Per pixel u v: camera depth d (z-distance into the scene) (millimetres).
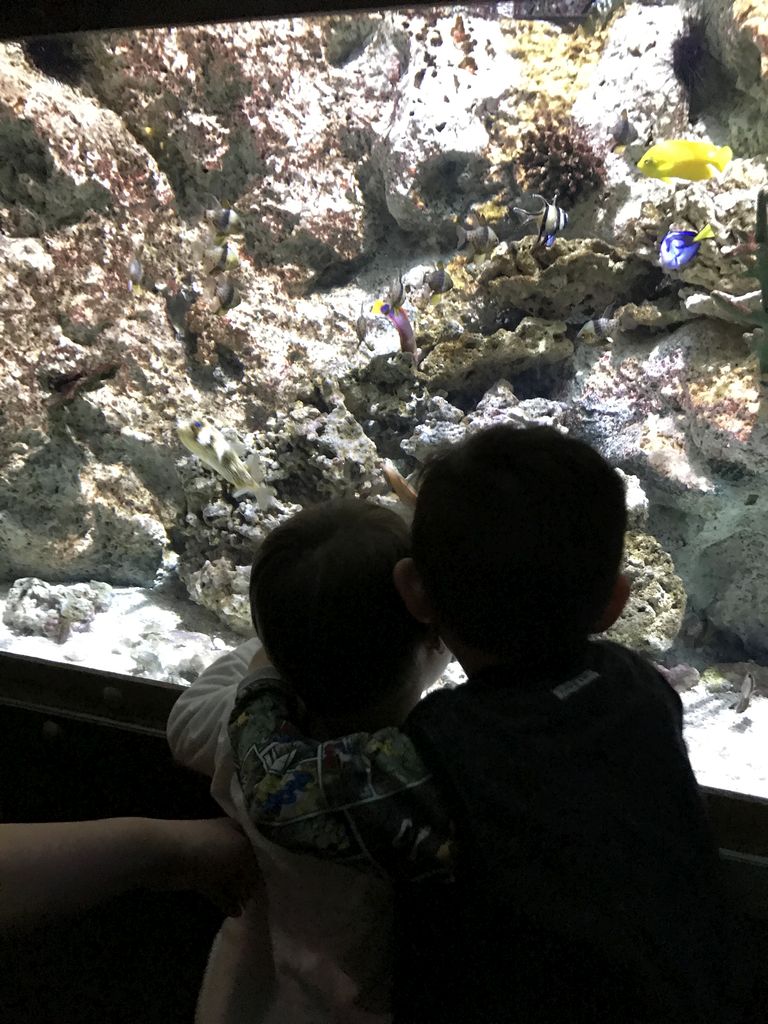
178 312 4891
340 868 1036
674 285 4086
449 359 4316
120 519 4812
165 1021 1746
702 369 3873
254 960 1214
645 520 4031
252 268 4816
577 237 4340
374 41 4496
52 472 4781
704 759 2338
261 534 4242
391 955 1079
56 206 4617
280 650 1009
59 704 1745
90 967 1749
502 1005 849
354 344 4668
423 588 932
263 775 902
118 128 4629
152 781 1704
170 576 4891
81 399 4727
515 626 869
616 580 928
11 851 1047
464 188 4562
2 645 3645
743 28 3701
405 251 4891
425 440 4125
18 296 4562
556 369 4406
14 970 1771
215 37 4367
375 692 1023
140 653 3516
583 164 4195
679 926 834
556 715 862
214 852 1140
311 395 4637
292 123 4621
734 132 4051
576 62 4281
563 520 840
